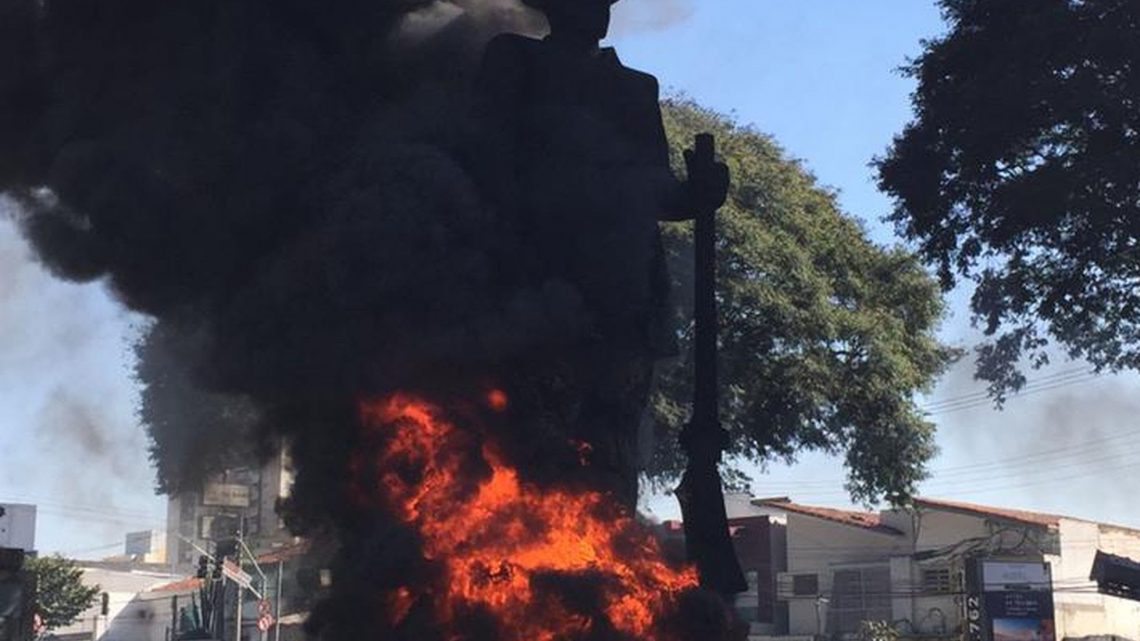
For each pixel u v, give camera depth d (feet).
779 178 113.09
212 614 164.45
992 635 149.79
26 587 65.57
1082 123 72.08
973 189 77.20
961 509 163.53
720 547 46.73
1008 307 83.25
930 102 77.51
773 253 106.42
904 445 112.16
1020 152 76.33
